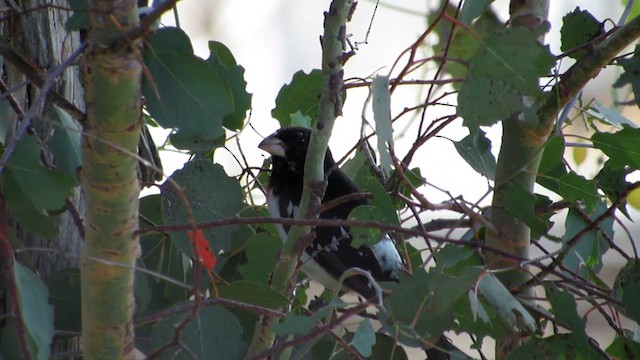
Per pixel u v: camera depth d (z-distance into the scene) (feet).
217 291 16.26
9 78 17.10
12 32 17.48
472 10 16.05
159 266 18.94
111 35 11.00
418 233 14.47
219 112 13.62
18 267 12.51
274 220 13.57
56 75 12.28
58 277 16.99
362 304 14.49
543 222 18.37
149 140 19.25
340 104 16.05
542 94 14.42
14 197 13.83
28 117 11.91
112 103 11.38
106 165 11.77
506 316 14.64
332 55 15.90
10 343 15.34
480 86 14.62
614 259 37.35
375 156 22.81
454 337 34.14
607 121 22.00
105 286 12.67
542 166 19.85
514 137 19.51
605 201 20.67
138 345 17.98
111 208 12.12
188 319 13.83
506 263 19.47
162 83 13.52
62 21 18.15
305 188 16.74
